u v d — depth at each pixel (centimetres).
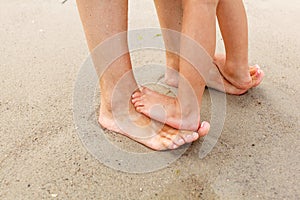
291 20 189
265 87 149
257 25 185
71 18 196
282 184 113
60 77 156
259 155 122
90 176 116
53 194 111
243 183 114
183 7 123
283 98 144
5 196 111
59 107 142
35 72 159
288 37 177
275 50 169
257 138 128
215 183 114
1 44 177
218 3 126
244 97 145
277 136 129
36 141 128
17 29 188
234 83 142
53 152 124
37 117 138
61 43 177
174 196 110
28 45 176
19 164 121
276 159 121
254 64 160
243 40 133
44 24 191
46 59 167
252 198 109
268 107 140
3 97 147
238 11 129
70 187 113
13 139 129
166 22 138
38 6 206
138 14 197
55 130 132
